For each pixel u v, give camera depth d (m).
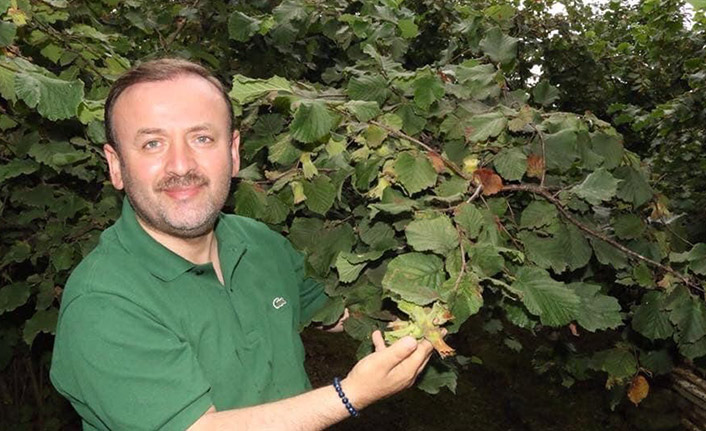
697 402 4.03
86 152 1.83
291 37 2.05
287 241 1.81
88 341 1.21
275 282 1.64
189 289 1.38
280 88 1.42
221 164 1.37
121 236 1.37
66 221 2.14
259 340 1.49
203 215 1.35
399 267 1.15
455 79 1.73
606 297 1.41
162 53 2.52
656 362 1.58
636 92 4.39
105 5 2.60
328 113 1.36
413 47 3.41
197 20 2.91
